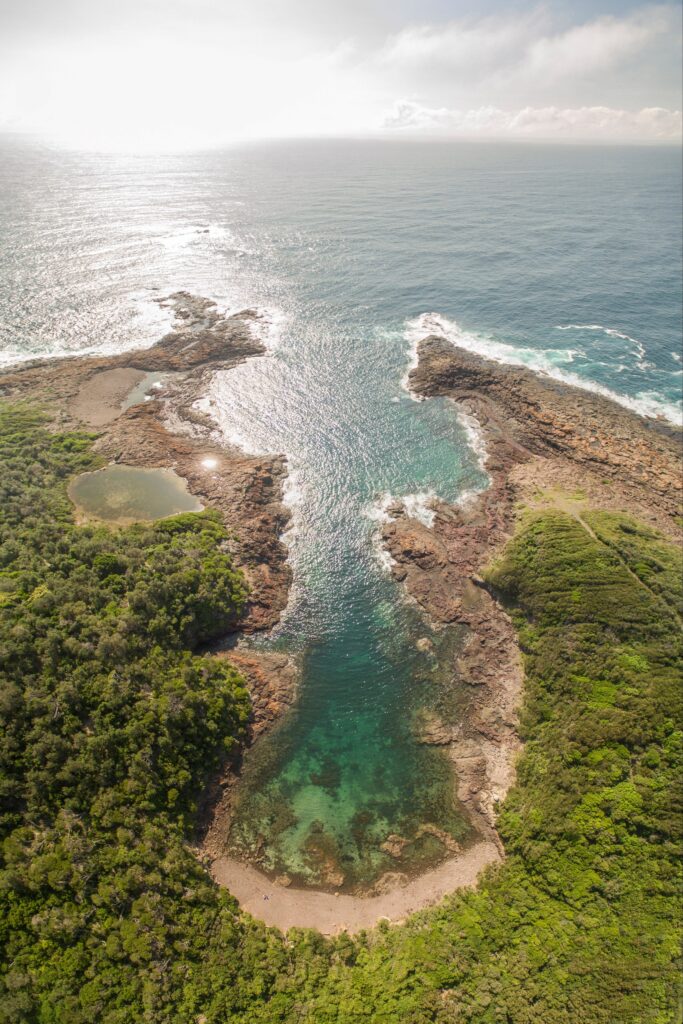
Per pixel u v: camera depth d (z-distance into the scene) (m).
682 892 42.47
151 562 63.69
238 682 58.62
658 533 72.56
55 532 66.25
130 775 47.06
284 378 105.50
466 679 61.38
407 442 91.25
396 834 50.19
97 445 85.75
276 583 69.94
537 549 69.94
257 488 80.75
